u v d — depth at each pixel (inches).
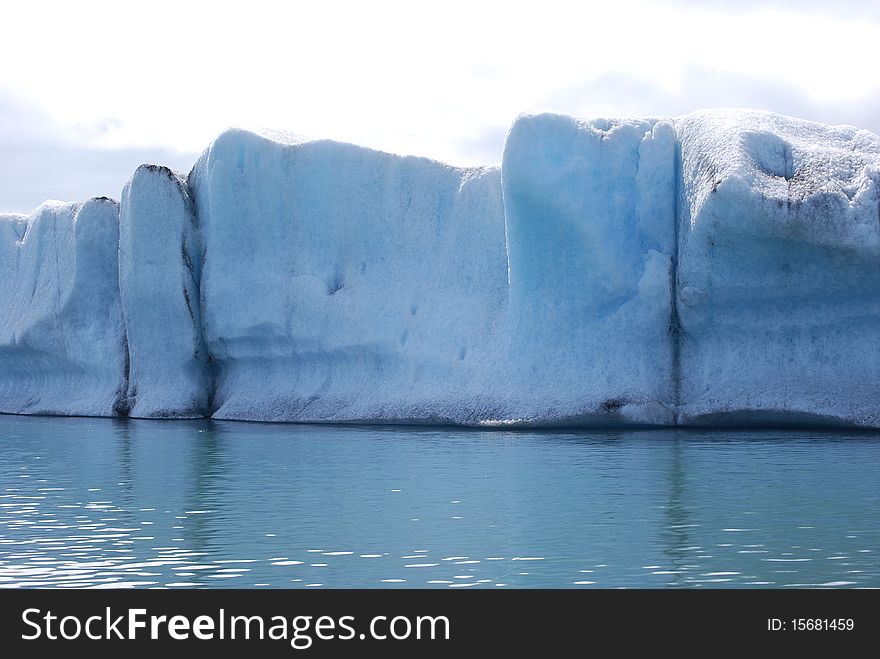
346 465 590.9
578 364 808.3
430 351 893.8
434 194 950.4
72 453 685.3
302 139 1050.7
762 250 733.3
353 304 940.0
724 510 430.9
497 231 907.4
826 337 762.2
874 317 749.3
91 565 351.9
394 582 328.2
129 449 707.4
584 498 463.8
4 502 476.7
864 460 574.6
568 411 788.0
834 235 700.7
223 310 1003.9
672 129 825.5
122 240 1061.1
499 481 517.0
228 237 1005.8
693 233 761.0
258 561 354.3
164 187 1035.3
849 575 329.1
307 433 814.5
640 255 817.5
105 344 1119.0
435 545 373.7
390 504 457.1
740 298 764.0
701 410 772.6
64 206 1197.7
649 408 778.8
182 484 527.8
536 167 794.2
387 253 954.1
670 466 557.6
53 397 1182.3
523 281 828.0
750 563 343.6
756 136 753.6
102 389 1121.4
